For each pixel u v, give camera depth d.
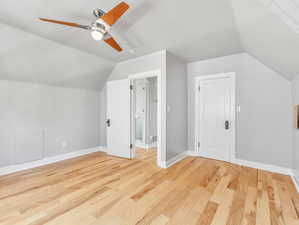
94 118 4.15
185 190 2.01
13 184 2.19
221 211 1.59
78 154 3.74
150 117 4.65
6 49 2.22
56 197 1.86
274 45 1.76
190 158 3.41
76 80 3.49
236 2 1.44
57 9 1.75
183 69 3.51
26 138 2.85
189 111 3.64
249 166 2.86
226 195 1.89
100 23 1.55
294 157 2.33
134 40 2.50
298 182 2.07
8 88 2.63
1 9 1.75
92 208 1.65
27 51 2.42
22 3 1.64
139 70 3.28
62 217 1.51
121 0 1.58
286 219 1.47
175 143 3.19
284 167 2.53
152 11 1.76
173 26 2.08
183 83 3.50
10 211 1.59
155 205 1.70
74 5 1.67
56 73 3.04
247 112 2.89
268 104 2.68
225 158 3.17
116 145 3.69
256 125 2.79
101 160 3.35
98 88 4.15
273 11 1.18
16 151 2.72
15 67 2.51
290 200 1.77
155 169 2.78
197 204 1.71
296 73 2.08
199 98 3.50
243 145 2.93
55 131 3.30
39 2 1.63
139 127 4.83
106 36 1.85
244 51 2.88
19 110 2.77
